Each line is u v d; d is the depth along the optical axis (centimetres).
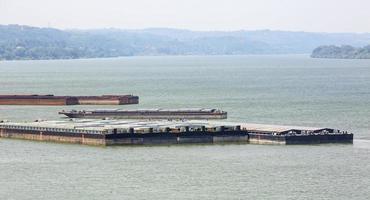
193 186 18688
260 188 18475
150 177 19638
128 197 17700
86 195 17888
